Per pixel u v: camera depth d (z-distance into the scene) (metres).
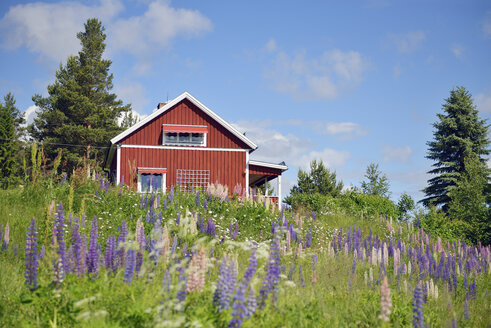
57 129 44.94
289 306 7.32
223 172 26.88
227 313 6.02
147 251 9.84
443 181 48.06
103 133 45.69
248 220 18.38
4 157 40.38
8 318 6.55
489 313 10.55
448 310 9.67
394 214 27.92
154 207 16.50
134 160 25.80
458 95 49.50
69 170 45.16
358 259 14.67
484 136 48.47
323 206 26.59
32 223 7.55
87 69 48.75
